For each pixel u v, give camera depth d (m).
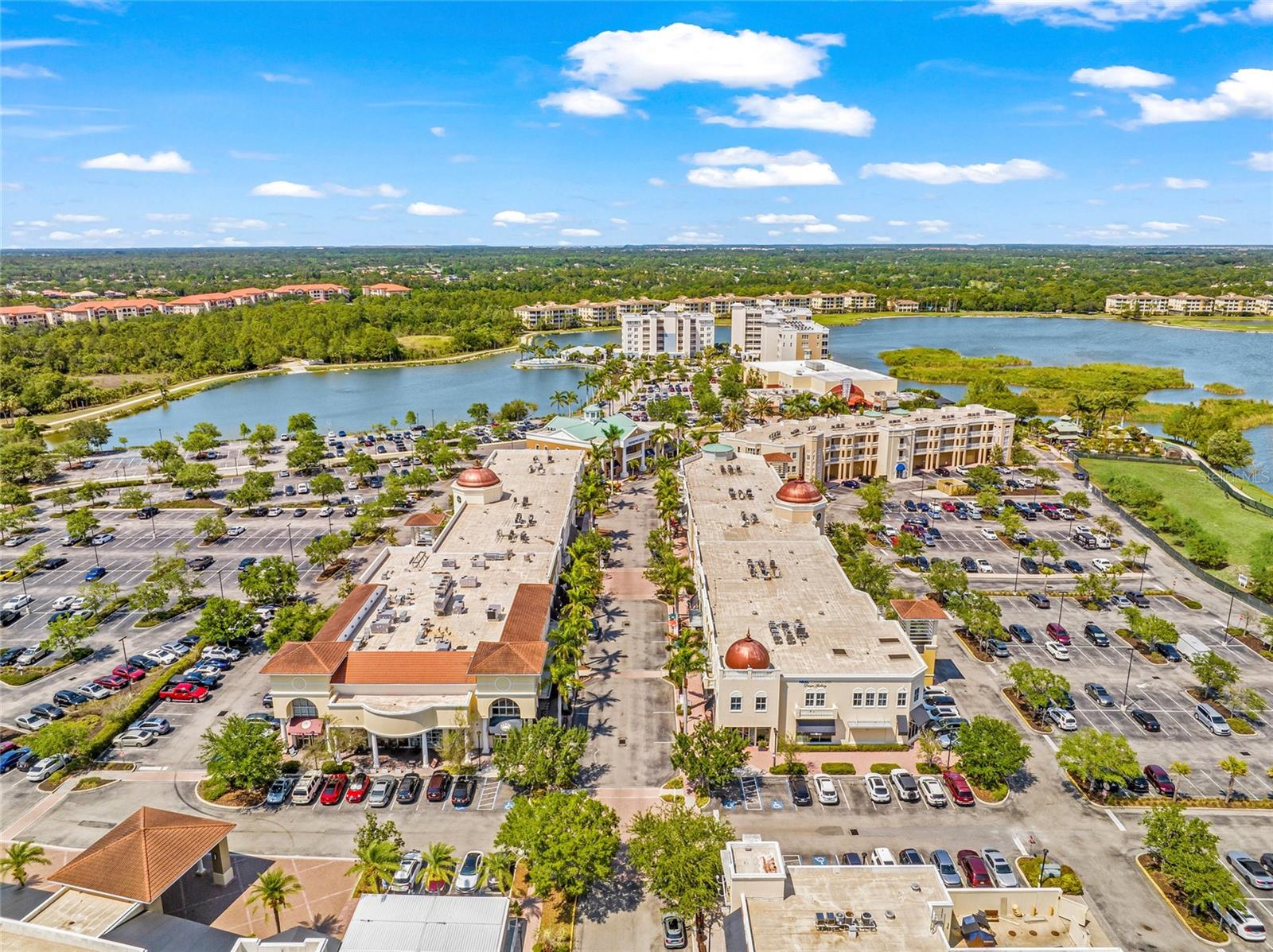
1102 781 104.12
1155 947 79.81
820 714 111.94
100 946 69.38
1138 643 142.50
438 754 109.25
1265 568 164.12
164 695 124.12
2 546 191.12
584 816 85.12
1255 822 97.94
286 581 153.25
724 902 78.06
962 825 97.44
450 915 71.75
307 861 91.12
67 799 101.75
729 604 130.25
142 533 199.12
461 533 161.88
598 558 166.75
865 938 67.38
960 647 141.75
